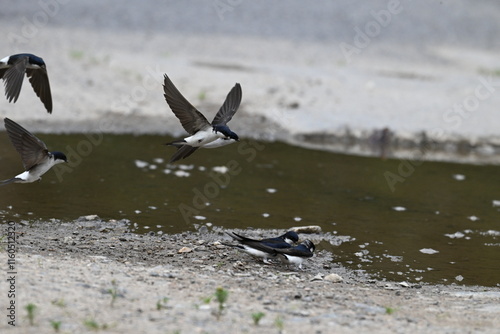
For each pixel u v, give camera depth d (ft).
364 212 47.44
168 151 59.06
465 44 140.56
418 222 46.16
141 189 48.01
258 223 43.11
